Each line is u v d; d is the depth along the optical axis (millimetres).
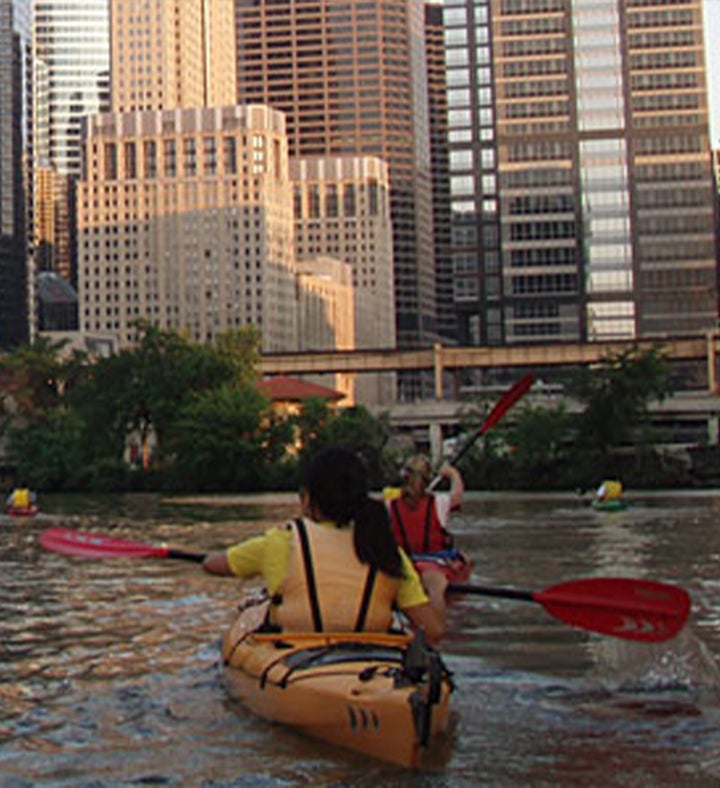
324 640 7938
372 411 101750
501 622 12859
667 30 163000
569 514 40906
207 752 7535
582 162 163250
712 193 161625
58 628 13172
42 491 88688
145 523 40531
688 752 7480
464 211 177000
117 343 162000
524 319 163250
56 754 7660
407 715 6949
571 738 7820
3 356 108625
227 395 83375
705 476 76625
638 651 10758
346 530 7914
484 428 15312
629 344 100750
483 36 178875
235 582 17719
